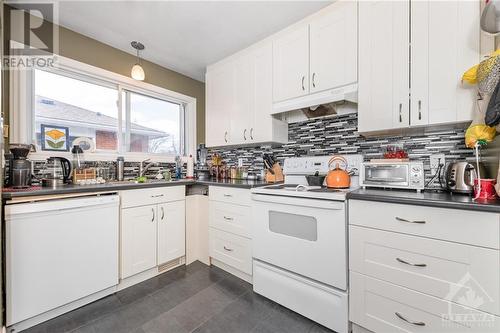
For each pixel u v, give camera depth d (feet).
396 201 3.86
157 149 9.47
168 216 7.12
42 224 4.69
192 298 5.69
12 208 4.32
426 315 3.63
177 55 8.43
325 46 6.00
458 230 3.37
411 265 3.76
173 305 5.40
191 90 10.41
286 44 6.82
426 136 5.35
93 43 7.26
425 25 4.50
